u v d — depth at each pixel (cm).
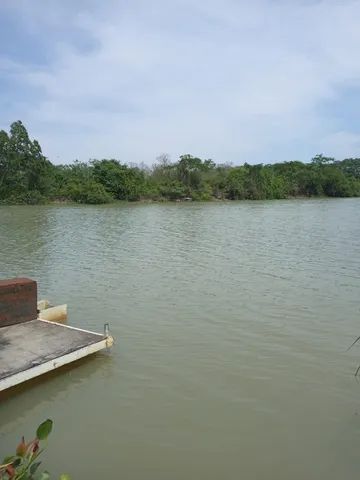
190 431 704
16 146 6756
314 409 767
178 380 869
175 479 602
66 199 7169
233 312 1291
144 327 1166
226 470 617
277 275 1775
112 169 7706
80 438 688
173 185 8050
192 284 1625
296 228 3506
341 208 6206
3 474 416
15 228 3491
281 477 604
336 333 1122
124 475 609
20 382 806
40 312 1151
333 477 602
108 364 941
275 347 1031
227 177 8862
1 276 1769
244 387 841
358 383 859
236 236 2991
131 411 761
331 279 1703
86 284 1631
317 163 12450
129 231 3294
